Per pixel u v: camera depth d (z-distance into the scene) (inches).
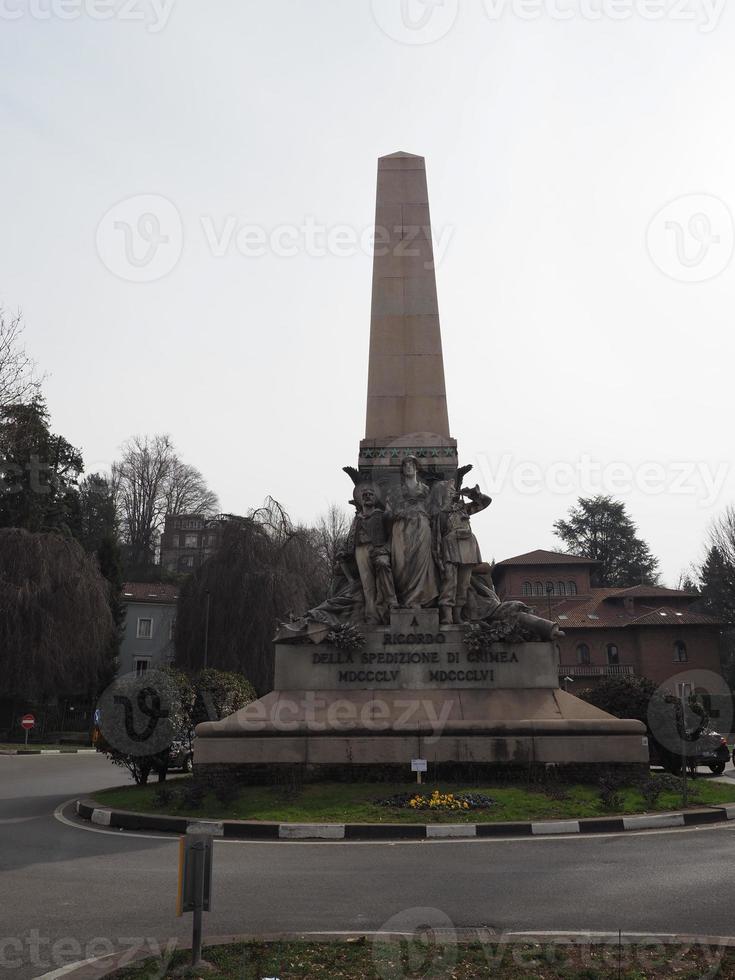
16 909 303.3
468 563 679.1
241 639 1512.1
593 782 576.7
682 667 2172.7
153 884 345.1
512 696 629.9
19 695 1540.4
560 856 398.3
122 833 486.3
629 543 3218.5
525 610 660.1
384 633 652.1
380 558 676.1
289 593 1540.4
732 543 2240.4
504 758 582.9
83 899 318.7
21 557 1461.6
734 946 246.4
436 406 743.7
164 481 2898.6
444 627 652.7
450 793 532.7
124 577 2256.4
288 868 375.6
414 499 697.6
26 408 1336.1
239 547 1563.7
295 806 515.5
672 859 386.0
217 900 315.0
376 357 756.0
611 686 751.1
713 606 2282.2
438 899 313.1
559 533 3292.3
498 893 322.0
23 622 1446.9
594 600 2438.5
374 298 769.6
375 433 739.4
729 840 437.1
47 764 1130.7
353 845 439.8
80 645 1496.1
